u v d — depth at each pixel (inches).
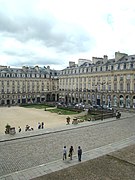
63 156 825.5
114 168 735.7
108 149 970.1
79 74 3560.5
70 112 2471.7
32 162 802.8
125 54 3026.6
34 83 4215.1
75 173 691.4
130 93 2632.9
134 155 881.5
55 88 4520.2
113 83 2898.6
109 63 3034.0
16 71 4050.2
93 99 3253.0
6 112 2586.1
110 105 2938.0
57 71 4697.3
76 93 3627.0
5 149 968.3
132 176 669.9
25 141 1110.4
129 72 2655.0
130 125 1561.3
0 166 759.7
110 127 1485.0
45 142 1091.3
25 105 3555.6
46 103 3688.5
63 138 1174.3
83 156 870.4
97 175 674.8
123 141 1112.8
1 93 3828.7
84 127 1482.5
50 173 692.7
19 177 663.1
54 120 1914.4
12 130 1255.5
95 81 3221.0
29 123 1784.0
